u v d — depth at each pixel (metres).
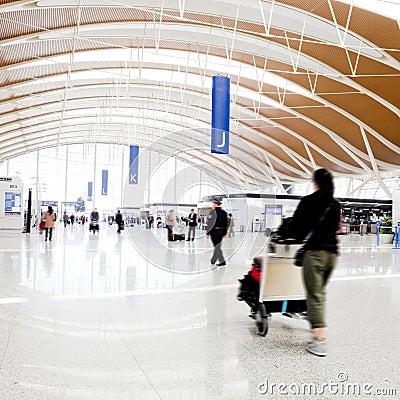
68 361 5.11
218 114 19.69
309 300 5.77
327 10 24.45
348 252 24.69
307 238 5.88
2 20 24.83
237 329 6.69
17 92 42.25
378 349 5.83
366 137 44.72
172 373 4.80
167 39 31.66
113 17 26.72
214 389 4.39
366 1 21.94
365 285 11.62
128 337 6.15
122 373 4.77
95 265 14.66
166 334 6.34
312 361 5.30
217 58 36.91
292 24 27.16
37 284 10.46
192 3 25.61
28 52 31.06
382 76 32.06
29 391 4.25
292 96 42.44
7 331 6.30
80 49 32.91
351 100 38.28
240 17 26.58
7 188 35.97
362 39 26.53
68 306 8.11
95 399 4.10
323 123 45.44
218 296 9.32
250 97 44.50
